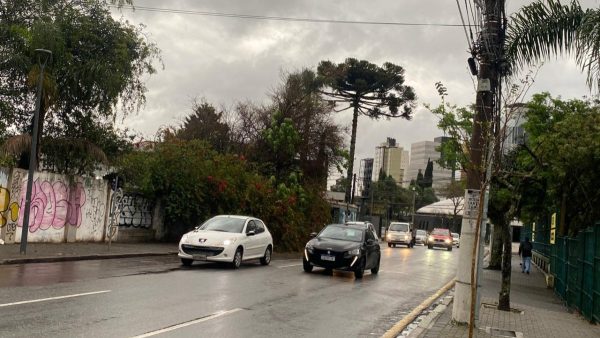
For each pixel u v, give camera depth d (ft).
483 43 34.63
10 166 64.80
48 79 67.36
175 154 90.33
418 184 341.41
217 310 33.91
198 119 136.87
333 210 172.45
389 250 137.08
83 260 58.70
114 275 47.01
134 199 86.74
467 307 34.32
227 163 99.71
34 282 39.68
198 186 92.22
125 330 26.78
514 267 122.62
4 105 74.43
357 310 38.75
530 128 71.36
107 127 85.66
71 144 75.20
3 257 51.88
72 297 34.50
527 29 45.85
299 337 28.45
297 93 125.90
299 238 109.70
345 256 59.67
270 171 117.50
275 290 45.06
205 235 59.31
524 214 77.92
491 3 34.86
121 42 77.05
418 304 44.57
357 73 139.64
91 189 76.95
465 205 34.30
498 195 73.67
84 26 74.79
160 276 48.44
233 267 59.36
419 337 30.71
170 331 27.35
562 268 60.70
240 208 97.71
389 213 311.88
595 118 60.29
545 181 66.23
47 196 69.31
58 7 75.77
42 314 28.91
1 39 71.36
